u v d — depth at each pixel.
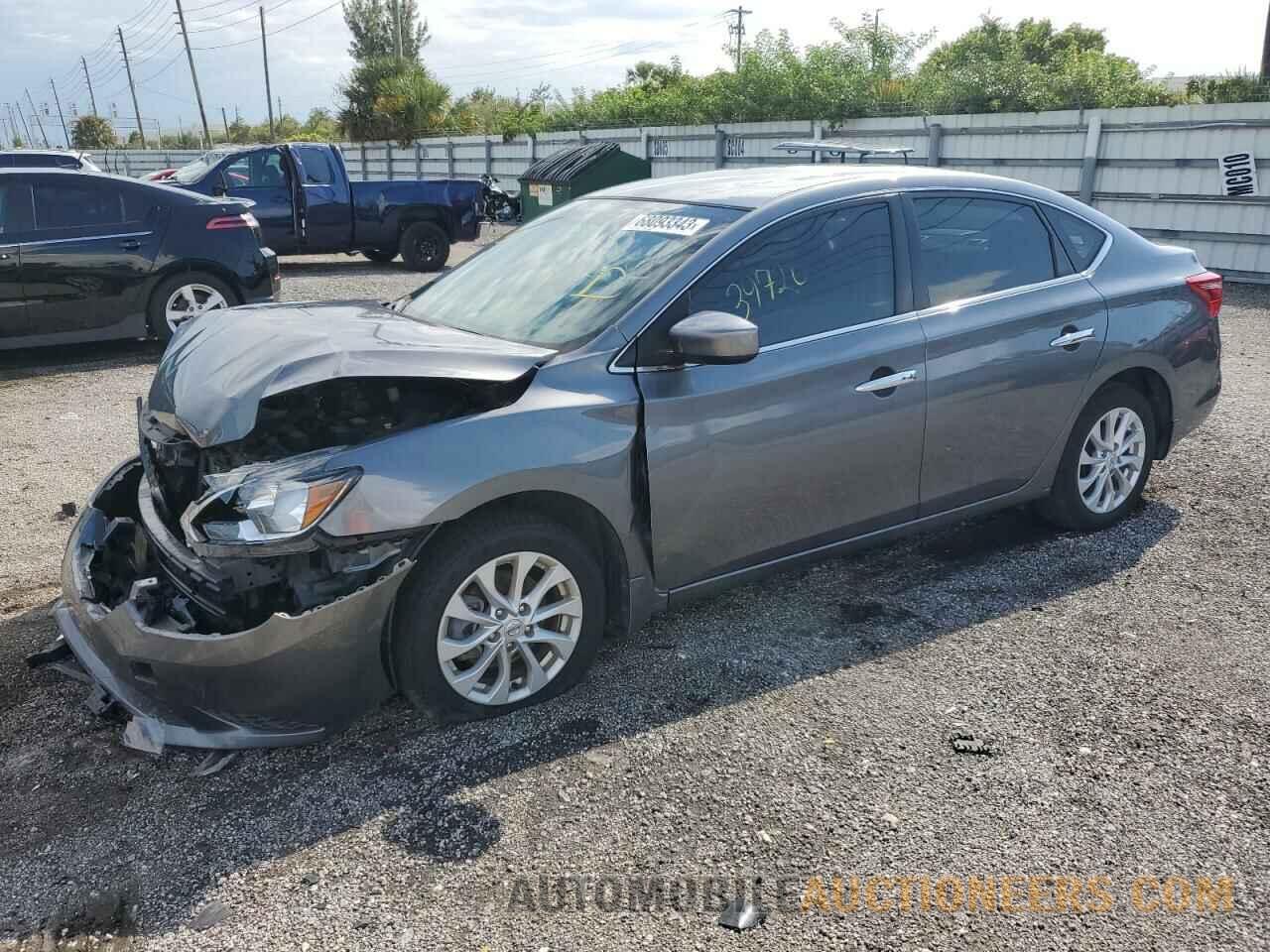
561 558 3.32
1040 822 2.86
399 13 50.03
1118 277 4.64
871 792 2.99
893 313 3.96
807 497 3.80
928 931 2.47
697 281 3.56
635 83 36.28
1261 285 12.87
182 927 2.50
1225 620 4.04
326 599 2.97
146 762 3.17
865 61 22.61
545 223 4.48
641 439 3.39
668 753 3.18
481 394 3.28
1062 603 4.19
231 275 9.32
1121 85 21.25
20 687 3.60
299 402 3.41
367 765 3.14
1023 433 4.38
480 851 2.76
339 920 2.51
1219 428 6.62
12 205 8.52
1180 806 2.93
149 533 3.40
